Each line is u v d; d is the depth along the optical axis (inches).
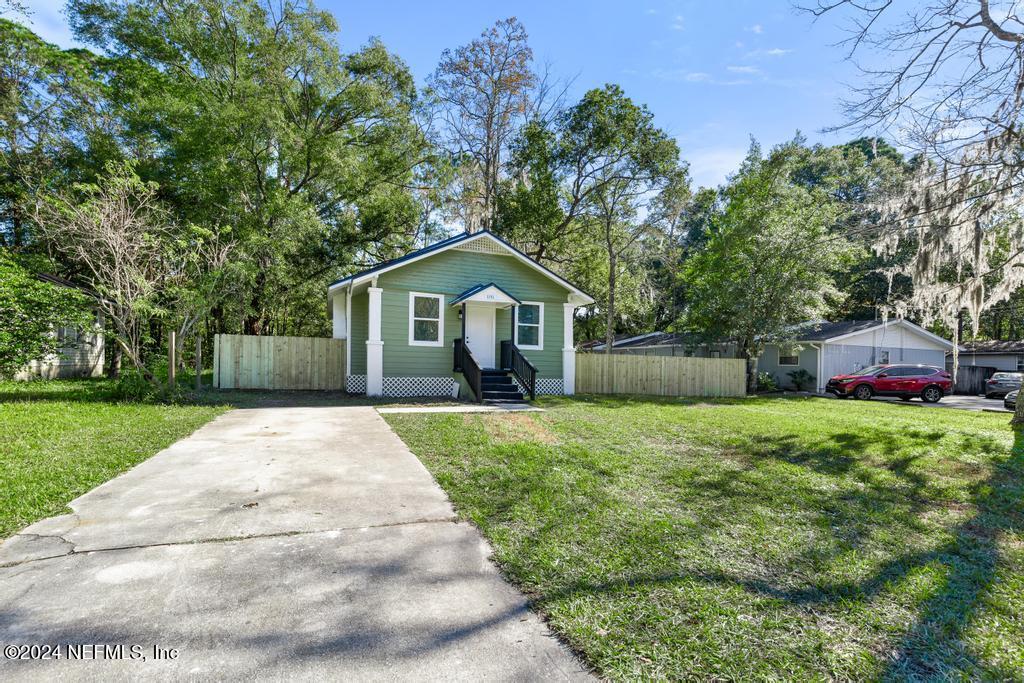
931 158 350.6
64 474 196.9
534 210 935.7
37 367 642.8
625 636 97.4
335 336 657.6
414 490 190.9
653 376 714.2
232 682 81.6
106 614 101.3
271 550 134.6
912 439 318.7
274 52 792.9
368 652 90.8
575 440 300.4
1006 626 105.1
